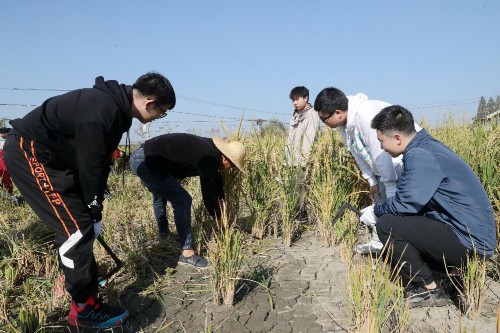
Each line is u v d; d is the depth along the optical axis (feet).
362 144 12.89
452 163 9.73
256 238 16.31
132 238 14.90
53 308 10.61
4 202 21.75
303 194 17.31
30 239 13.79
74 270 9.31
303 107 18.11
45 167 9.14
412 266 10.18
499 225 12.19
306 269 13.23
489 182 13.80
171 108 10.01
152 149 13.05
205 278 12.62
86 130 8.63
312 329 9.66
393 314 9.70
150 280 12.51
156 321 10.23
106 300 11.12
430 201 9.89
